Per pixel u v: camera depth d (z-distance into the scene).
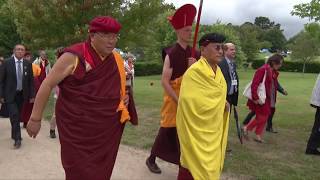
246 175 6.33
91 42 4.04
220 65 7.14
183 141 4.68
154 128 9.91
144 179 6.05
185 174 4.79
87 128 3.95
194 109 4.60
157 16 17.59
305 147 8.31
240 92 20.73
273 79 9.42
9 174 6.23
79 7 15.18
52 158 7.11
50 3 15.29
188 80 4.65
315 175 6.44
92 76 3.97
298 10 12.18
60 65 3.89
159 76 39.50
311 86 27.09
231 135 9.20
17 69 8.03
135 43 17.42
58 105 4.03
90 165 3.96
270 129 9.80
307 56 50.44
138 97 17.64
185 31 5.56
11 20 26.66
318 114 7.63
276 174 6.43
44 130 9.53
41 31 15.71
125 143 8.27
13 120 7.85
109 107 4.03
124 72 4.24
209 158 4.60
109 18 4.02
